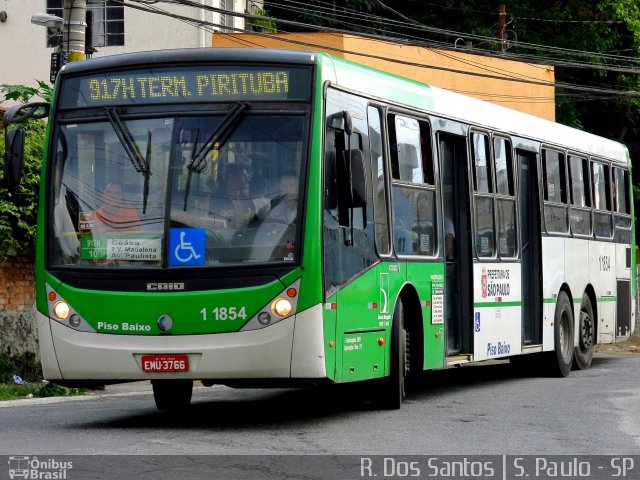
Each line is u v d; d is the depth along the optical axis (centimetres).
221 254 1694
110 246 1734
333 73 1791
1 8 5000
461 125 2316
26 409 2183
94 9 4856
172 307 1691
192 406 2156
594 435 1717
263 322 1673
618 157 3384
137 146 1747
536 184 2714
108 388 2709
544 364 2800
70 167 1783
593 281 3083
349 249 1798
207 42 4841
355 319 1812
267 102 1727
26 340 2805
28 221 2903
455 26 6369
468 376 2838
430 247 2148
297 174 1702
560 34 6550
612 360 3494
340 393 2398
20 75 4984
